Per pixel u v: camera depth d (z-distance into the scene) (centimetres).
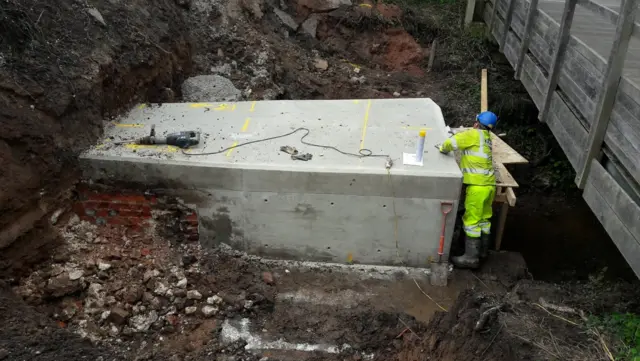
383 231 572
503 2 912
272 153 568
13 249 475
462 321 474
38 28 561
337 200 555
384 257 591
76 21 618
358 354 478
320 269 593
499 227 653
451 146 561
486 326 461
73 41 597
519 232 794
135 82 679
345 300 550
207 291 535
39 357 394
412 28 1162
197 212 576
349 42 1106
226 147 580
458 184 534
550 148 945
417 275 587
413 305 549
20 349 395
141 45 696
